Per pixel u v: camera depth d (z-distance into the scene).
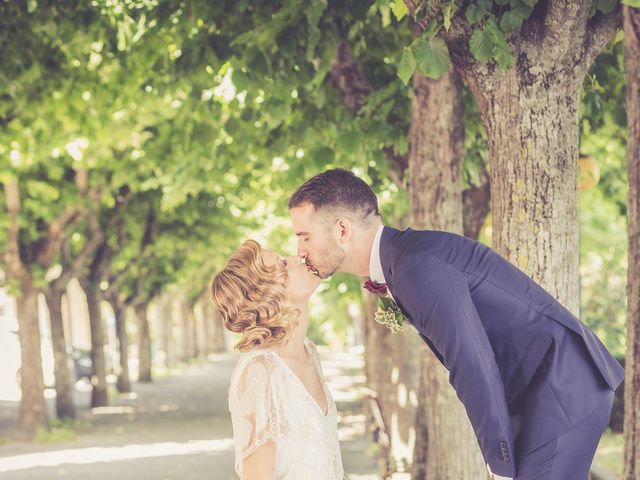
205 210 22.28
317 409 3.57
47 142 12.73
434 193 6.67
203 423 21.83
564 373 3.26
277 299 3.53
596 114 8.08
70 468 14.80
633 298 4.05
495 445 3.16
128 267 26.44
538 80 4.34
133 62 10.31
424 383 7.16
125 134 14.03
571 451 3.24
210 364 48.56
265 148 9.98
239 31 8.23
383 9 6.41
